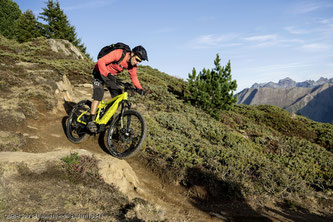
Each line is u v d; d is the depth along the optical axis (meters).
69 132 5.58
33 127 5.97
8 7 36.06
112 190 3.69
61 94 8.35
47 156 3.88
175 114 10.30
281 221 4.86
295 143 10.96
